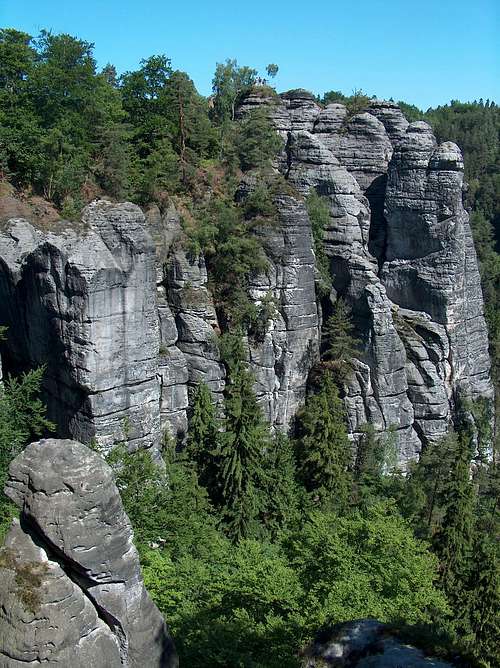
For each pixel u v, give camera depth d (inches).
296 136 2780.5
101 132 2288.4
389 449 2416.3
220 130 2783.0
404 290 2723.9
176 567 1115.3
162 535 1328.7
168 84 2581.2
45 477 600.7
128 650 637.3
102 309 1599.4
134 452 1577.3
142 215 1670.8
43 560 601.6
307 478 2044.8
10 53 2192.4
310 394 2438.5
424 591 1060.5
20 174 2122.3
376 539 1111.0
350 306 2591.0
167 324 2102.6
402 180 2679.6
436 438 2608.3
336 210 2664.9
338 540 1082.1
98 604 625.9
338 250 2632.9
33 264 1662.2
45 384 1787.6
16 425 1384.1
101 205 1667.1
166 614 951.6
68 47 2373.3
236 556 1128.8
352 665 602.5
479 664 587.2
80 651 597.6
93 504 606.9
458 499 1775.3
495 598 1512.1
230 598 1005.2
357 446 2436.0
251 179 2453.2
